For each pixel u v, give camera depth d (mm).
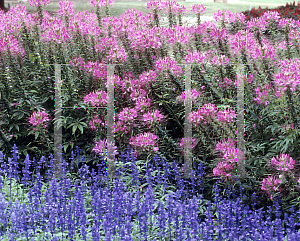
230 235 2734
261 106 3734
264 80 3789
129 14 5129
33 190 3225
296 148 3564
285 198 3324
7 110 4328
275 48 4277
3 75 4309
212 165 3748
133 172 3547
